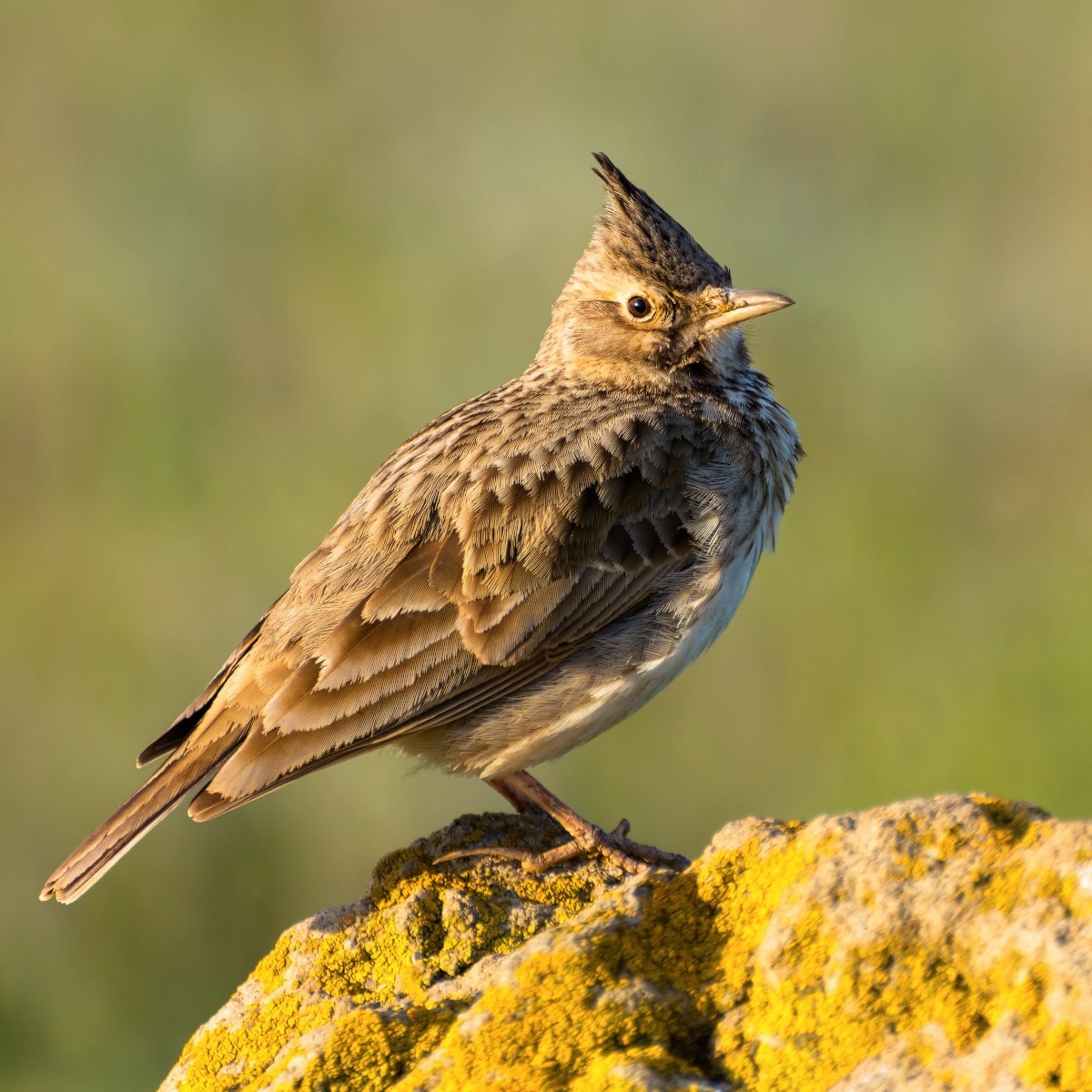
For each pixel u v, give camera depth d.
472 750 8.37
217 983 14.27
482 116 21.22
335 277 19.44
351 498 17.52
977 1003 5.39
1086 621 16.64
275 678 8.12
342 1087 5.96
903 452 18.33
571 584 8.38
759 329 19.06
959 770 15.72
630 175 20.69
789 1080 5.43
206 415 18.31
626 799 15.82
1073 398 19.14
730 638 16.48
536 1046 5.63
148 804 7.93
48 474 17.98
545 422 8.82
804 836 5.87
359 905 7.28
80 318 18.84
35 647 16.28
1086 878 5.43
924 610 16.92
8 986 14.19
